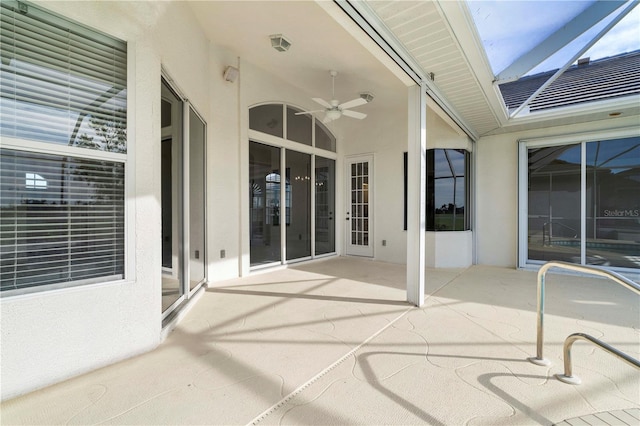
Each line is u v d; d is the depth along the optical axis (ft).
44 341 5.89
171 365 6.77
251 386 5.98
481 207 19.60
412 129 11.32
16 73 5.86
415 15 8.01
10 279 5.75
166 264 10.18
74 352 6.26
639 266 16.25
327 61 14.85
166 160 10.39
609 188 16.99
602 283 14.42
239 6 10.96
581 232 17.16
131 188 7.24
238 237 15.60
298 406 5.38
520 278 15.70
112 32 6.92
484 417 5.10
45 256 6.16
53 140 6.26
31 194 6.02
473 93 12.94
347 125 22.74
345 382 6.14
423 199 11.18
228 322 9.43
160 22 8.33
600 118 15.70
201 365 6.79
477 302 11.59
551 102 16.48
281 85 17.69
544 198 18.66
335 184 22.81
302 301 11.60
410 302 11.41
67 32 6.44
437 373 6.48
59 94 6.35
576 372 6.50
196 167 12.69
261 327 9.02
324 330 8.82
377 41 8.55
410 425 4.92
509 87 20.24
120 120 7.17
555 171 18.25
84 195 6.68
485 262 19.47
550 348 7.68
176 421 4.97
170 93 10.34
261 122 16.92
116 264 7.10
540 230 18.89
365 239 22.04
